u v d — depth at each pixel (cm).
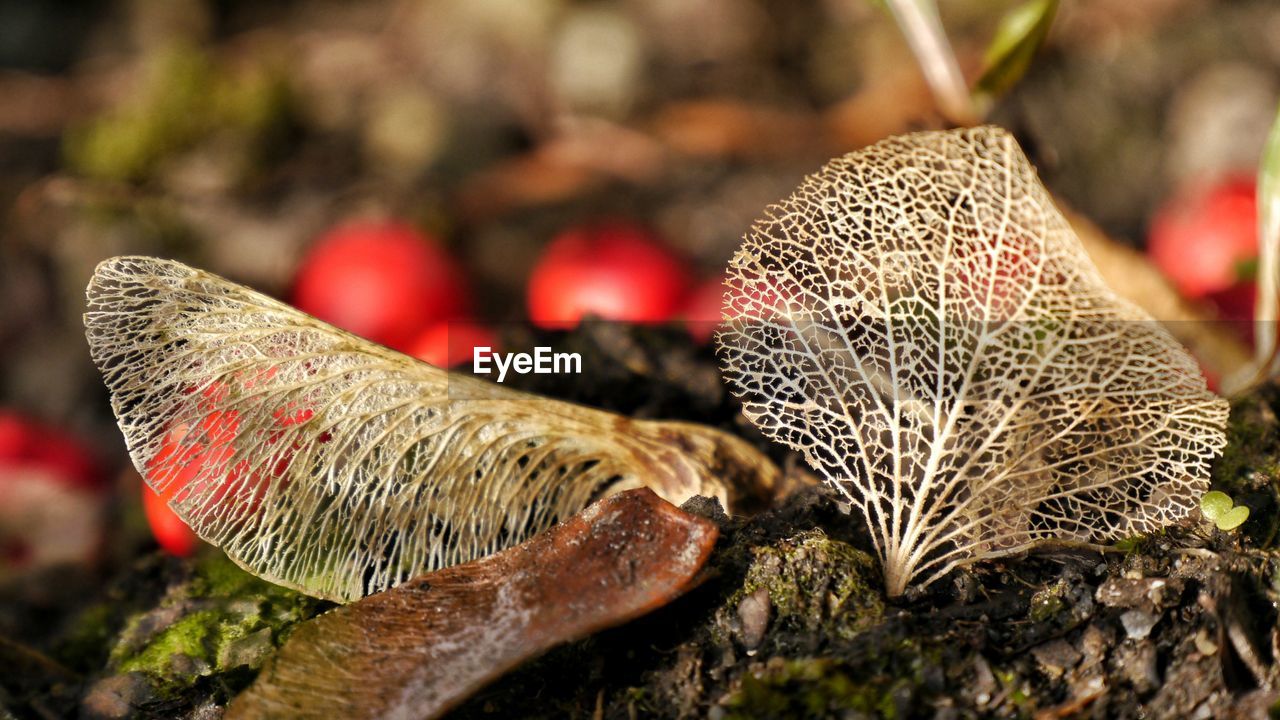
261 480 16
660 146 30
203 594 17
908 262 16
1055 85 28
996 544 16
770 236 16
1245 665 15
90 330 16
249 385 16
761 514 16
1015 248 16
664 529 15
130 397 16
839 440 16
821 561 16
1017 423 15
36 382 25
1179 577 15
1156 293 19
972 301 16
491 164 30
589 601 15
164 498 17
